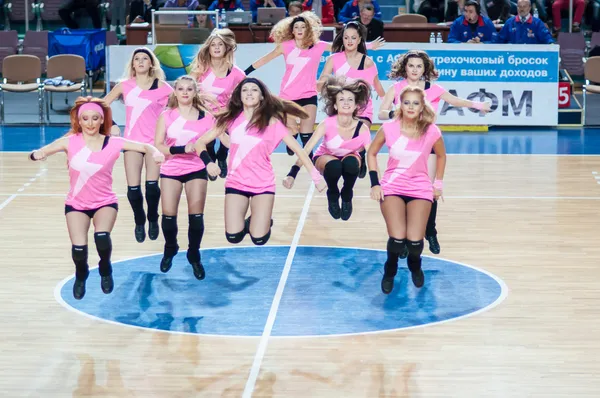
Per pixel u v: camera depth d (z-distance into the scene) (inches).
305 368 271.6
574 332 302.5
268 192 329.7
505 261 389.1
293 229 445.4
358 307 329.7
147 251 408.2
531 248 409.1
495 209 481.4
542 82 721.0
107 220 310.8
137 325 310.8
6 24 952.3
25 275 370.6
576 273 371.2
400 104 318.0
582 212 474.3
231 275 370.9
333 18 785.6
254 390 255.1
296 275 370.6
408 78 379.9
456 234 433.1
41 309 328.2
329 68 436.1
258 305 332.5
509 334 300.7
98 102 303.9
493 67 716.7
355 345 290.8
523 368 271.0
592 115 793.6
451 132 721.6
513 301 335.9
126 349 288.0
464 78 716.7
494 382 260.2
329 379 262.8
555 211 477.1
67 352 285.4
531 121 724.7
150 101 390.3
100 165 303.4
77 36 784.9
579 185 536.7
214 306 331.3
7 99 890.7
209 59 415.8
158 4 846.5
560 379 262.4
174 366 273.3
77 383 260.7
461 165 595.5
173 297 342.0
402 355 282.0
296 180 557.0
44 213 474.6
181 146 330.3
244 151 326.0
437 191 329.7
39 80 747.4
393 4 920.3
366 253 403.9
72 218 309.6
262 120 322.3
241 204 330.0
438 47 711.7
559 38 866.8
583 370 269.3
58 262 389.1
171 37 697.0
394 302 335.3
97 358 280.1
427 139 317.4
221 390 255.1
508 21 726.5
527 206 487.5
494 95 719.7
